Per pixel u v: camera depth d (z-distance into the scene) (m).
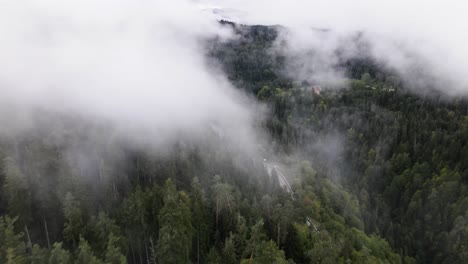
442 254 120.31
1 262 57.31
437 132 174.62
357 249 89.38
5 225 66.56
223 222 85.31
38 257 59.03
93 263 59.16
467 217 122.94
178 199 82.44
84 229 71.38
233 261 74.38
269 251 71.44
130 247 75.69
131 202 80.75
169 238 67.50
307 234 84.12
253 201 92.81
